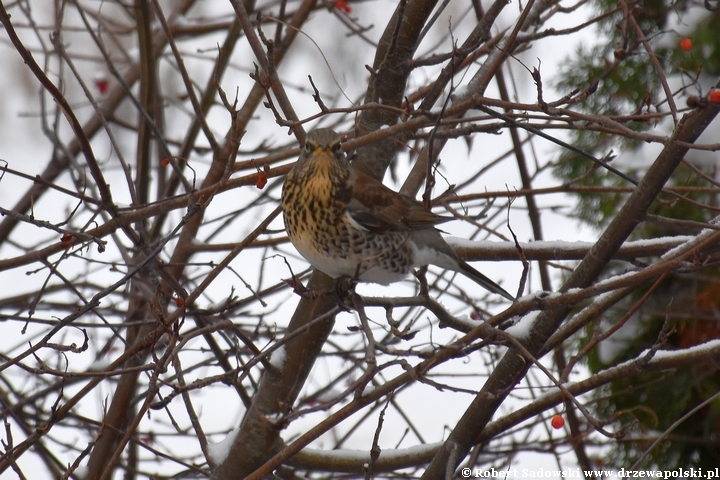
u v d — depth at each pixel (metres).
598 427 6.59
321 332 9.82
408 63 9.58
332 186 9.37
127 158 21.06
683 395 12.88
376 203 9.55
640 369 8.16
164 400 7.18
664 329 7.84
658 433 12.88
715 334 12.72
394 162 13.08
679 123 7.22
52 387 11.23
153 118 11.95
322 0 12.50
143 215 9.20
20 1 10.98
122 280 7.98
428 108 9.17
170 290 11.40
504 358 8.37
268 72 8.32
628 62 13.23
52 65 21.52
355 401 7.14
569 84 13.91
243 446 9.83
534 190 10.43
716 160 12.51
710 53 12.73
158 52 13.50
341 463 9.84
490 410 8.34
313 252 9.60
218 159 10.72
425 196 7.21
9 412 10.09
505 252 10.12
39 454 10.88
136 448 11.95
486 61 9.91
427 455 9.80
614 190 10.38
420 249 9.91
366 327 7.21
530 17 9.62
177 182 12.29
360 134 10.13
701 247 6.74
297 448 7.14
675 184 12.59
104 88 14.15
